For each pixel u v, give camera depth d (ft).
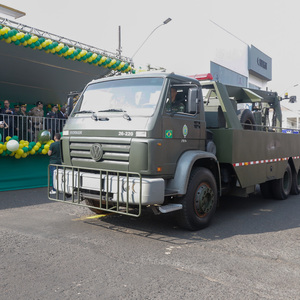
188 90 17.85
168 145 17.06
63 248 15.35
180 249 15.43
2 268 12.97
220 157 21.33
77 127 18.54
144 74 18.17
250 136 23.13
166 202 18.35
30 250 15.05
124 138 16.63
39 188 34.01
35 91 49.19
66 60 40.98
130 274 12.48
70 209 23.90
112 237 17.19
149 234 17.83
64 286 11.44
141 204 15.72
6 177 32.07
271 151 26.30
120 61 43.09
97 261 13.75
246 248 15.74
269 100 32.30
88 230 18.43
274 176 26.86
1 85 44.93
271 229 19.31
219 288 11.41
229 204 27.02
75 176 18.30
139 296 10.78
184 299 10.64
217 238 17.31
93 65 43.60
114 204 17.88
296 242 16.83
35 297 10.65
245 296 10.87
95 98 19.07
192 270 12.92
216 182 20.61
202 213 19.01
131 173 15.81
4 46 34.88
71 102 21.29
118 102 18.01
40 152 33.76
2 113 34.91
